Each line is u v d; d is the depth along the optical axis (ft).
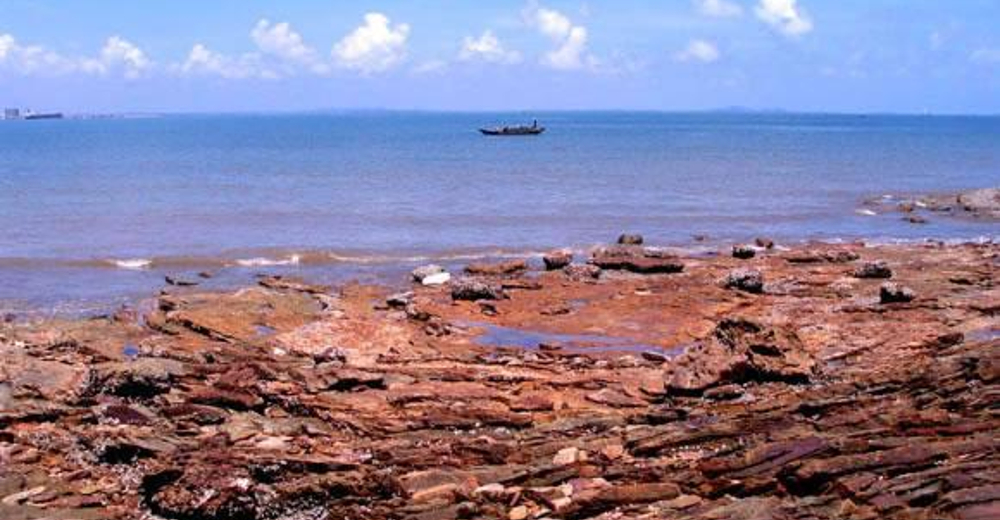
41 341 82.74
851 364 77.46
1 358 73.20
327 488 48.37
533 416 64.44
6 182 250.78
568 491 48.01
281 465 51.21
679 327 93.76
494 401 67.67
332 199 213.87
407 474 51.31
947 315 92.38
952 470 43.65
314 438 59.77
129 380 67.26
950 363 61.72
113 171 296.51
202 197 215.72
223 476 49.19
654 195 227.61
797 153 420.36
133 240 152.76
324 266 132.26
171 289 114.01
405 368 76.84
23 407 63.05
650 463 51.75
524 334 92.07
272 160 360.69
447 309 101.14
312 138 615.57
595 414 64.54
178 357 77.82
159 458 54.19
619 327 94.07
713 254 138.92
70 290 114.32
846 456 46.52
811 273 119.44
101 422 61.77
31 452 56.34
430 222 177.47
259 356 80.33
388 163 343.26
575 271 119.34
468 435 60.80
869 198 223.51
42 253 139.33
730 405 64.39
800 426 54.34
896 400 58.85
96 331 87.25
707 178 276.82
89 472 53.62
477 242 155.84
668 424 58.49
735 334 73.82
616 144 511.40
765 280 115.34
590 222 179.93
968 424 50.67
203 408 63.98
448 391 69.67
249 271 127.95
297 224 173.17
